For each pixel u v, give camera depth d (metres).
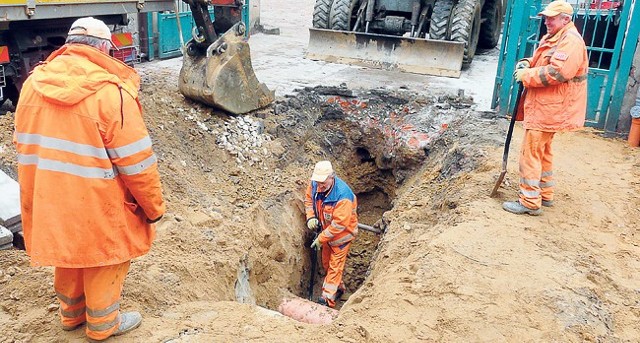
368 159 9.11
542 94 4.98
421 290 4.09
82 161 2.92
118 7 7.46
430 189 7.02
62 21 7.41
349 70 10.80
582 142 7.56
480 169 6.46
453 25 10.63
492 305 3.92
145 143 3.02
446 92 9.47
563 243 4.84
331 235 6.84
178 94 8.18
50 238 3.00
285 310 5.93
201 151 7.14
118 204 3.08
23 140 3.01
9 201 4.78
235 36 7.76
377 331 3.66
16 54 7.15
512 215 5.32
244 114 8.04
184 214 5.79
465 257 4.51
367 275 6.10
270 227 6.57
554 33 4.97
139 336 3.56
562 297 4.02
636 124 7.37
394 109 8.98
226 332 3.68
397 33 11.52
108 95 2.90
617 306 4.05
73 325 3.52
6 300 3.88
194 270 4.83
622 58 7.48
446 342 3.56
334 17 11.52
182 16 11.78
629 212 5.57
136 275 4.33
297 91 9.12
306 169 7.96
